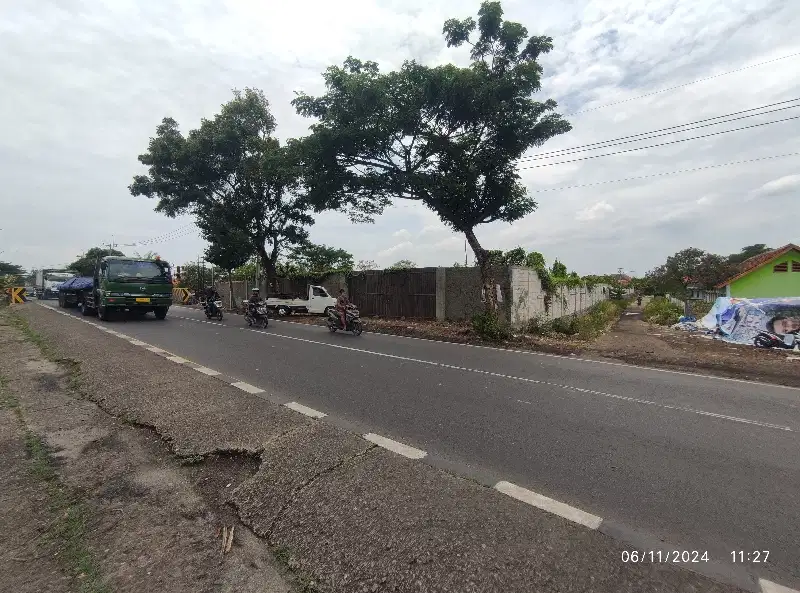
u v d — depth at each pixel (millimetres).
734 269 31375
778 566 2631
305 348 10648
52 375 6828
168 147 21484
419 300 18609
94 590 2336
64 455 3953
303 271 25547
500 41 12516
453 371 8203
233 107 21203
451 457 4156
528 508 3127
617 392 6824
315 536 2752
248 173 21062
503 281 15445
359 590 2326
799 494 3529
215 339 11805
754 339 12766
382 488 3254
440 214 14133
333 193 14812
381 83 12195
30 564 2539
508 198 13805
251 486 3340
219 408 5039
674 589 2361
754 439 4777
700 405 6152
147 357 8094
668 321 20906
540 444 4520
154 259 17312
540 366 8938
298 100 13367
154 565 2537
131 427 4637
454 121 13148
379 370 8125
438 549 2576
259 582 2420
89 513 3053
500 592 2270
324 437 4164
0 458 3852
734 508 3303
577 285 24734
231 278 30438
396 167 14094
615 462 4105
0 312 17922
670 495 3486
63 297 23672
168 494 3320
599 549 2684
